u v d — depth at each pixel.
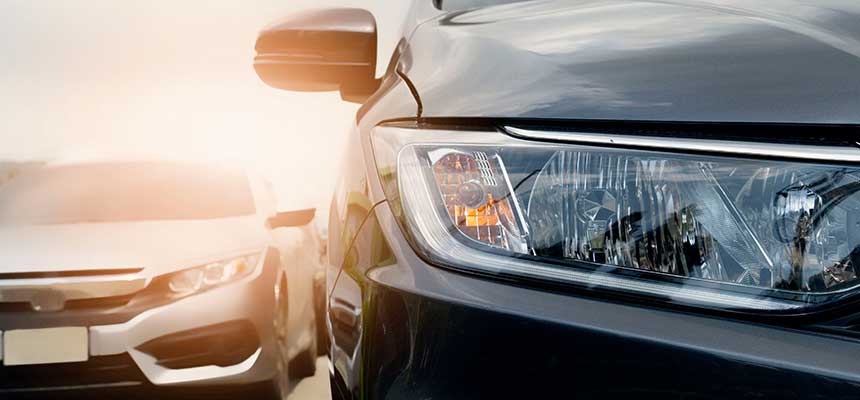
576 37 1.08
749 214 0.82
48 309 3.01
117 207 3.93
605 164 0.87
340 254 1.16
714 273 0.82
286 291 3.68
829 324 0.77
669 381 0.77
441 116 0.97
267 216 4.13
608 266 0.85
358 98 1.83
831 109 0.82
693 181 0.84
